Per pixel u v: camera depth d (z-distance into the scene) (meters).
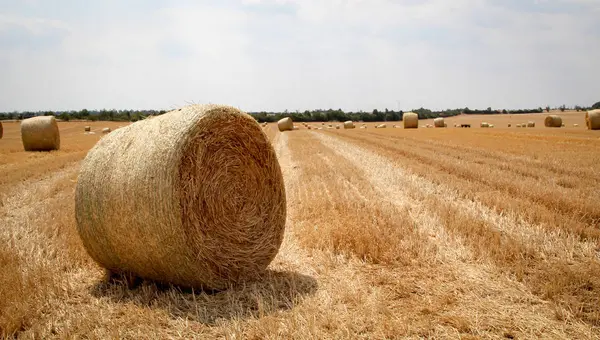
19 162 18.20
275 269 5.91
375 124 69.69
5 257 6.02
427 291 4.96
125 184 5.07
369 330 4.14
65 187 12.07
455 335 4.00
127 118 88.25
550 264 5.64
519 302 4.64
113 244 5.31
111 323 4.34
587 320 4.23
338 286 5.16
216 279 5.20
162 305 4.80
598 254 5.98
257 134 5.65
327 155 19.77
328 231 7.08
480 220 7.62
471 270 5.55
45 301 4.79
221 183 5.27
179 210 4.84
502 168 14.04
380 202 9.48
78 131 52.62
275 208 5.86
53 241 6.90
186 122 5.01
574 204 8.27
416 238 6.73
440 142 25.25
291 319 4.26
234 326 4.20
